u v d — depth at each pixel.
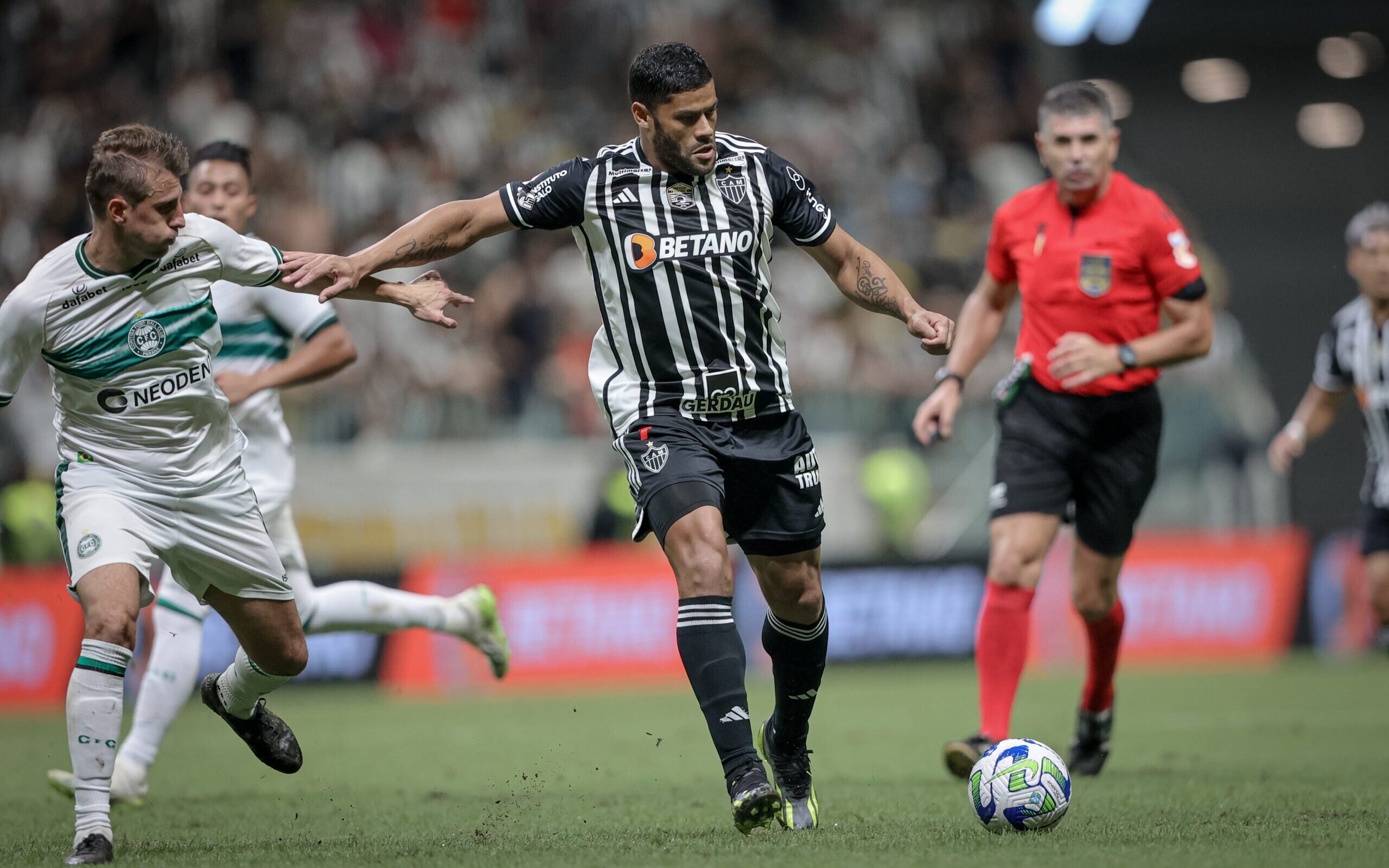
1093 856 13.34
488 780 22.64
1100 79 81.19
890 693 38.72
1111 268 20.89
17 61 59.75
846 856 13.39
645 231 15.14
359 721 33.81
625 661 44.34
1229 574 48.00
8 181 57.03
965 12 74.19
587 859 13.48
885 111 69.44
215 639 39.03
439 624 22.95
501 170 61.75
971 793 15.41
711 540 14.54
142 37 61.12
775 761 16.28
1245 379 57.25
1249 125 82.56
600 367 15.73
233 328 21.05
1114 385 21.00
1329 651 48.75
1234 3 81.75
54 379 15.21
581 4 68.19
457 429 47.62
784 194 15.57
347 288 14.86
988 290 22.55
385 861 13.66
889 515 47.50
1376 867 12.77
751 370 15.30
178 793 21.56
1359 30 83.38
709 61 67.94
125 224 14.29
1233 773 21.97
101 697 14.27
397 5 64.19
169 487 15.34
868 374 56.16
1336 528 60.97
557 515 46.28
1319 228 78.31
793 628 15.74
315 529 44.44
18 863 14.12
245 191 21.42
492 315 54.12
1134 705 34.69
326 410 45.97
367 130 60.03
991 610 20.75
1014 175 69.94
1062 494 21.08
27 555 43.44
